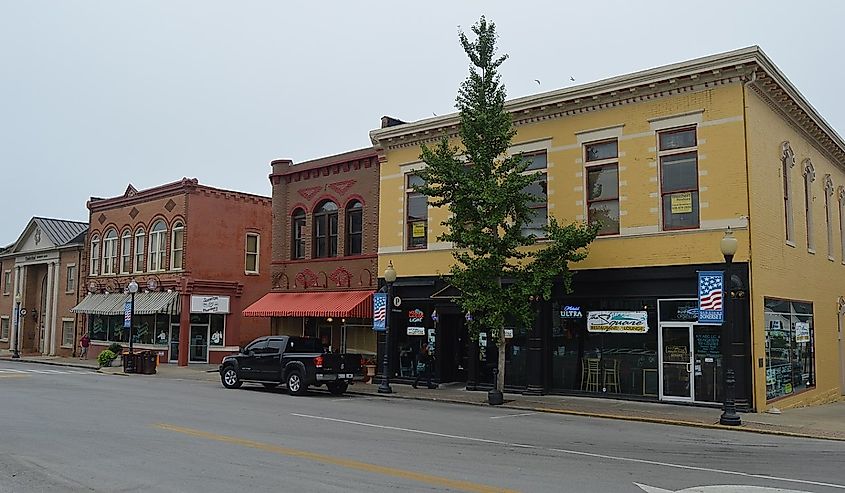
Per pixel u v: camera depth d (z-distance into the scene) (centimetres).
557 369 2278
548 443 1329
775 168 2158
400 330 2720
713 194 2000
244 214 4012
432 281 2597
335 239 3033
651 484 968
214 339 3834
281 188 3228
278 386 2609
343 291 2928
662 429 1612
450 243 2575
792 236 2256
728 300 1698
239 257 3966
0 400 1927
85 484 923
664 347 2069
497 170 2139
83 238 4831
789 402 2092
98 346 4391
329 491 884
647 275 2091
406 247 2725
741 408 1883
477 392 2383
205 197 3853
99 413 1655
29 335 5203
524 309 2069
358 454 1152
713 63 1994
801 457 1251
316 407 1883
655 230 2094
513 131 2162
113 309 4128
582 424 1661
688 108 2064
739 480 1020
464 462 1099
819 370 2416
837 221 2811
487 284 2094
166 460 1084
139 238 4150
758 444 1407
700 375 1994
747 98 1989
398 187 2769
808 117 2377
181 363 3678
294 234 3195
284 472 998
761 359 1920
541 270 2047
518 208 2117
